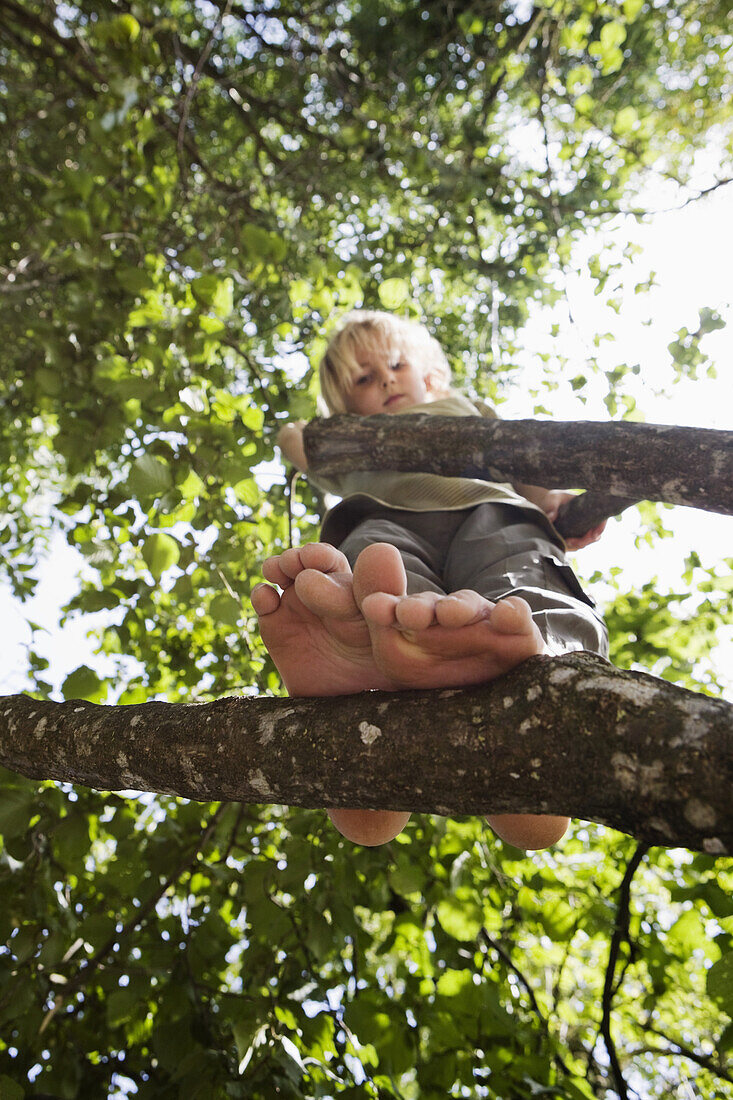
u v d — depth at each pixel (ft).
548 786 2.82
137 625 8.72
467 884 8.79
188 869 8.61
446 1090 7.82
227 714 3.82
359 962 9.11
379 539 6.03
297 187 16.72
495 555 5.76
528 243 15.44
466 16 16.60
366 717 3.32
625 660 10.15
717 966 6.29
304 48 17.43
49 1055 8.16
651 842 2.68
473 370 16.16
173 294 9.39
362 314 9.34
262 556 9.65
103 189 10.54
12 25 18.33
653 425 5.14
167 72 16.80
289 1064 7.16
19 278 14.07
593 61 19.39
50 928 7.91
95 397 10.05
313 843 8.40
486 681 3.42
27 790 7.67
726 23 19.99
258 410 8.39
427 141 16.03
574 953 12.22
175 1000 7.88
